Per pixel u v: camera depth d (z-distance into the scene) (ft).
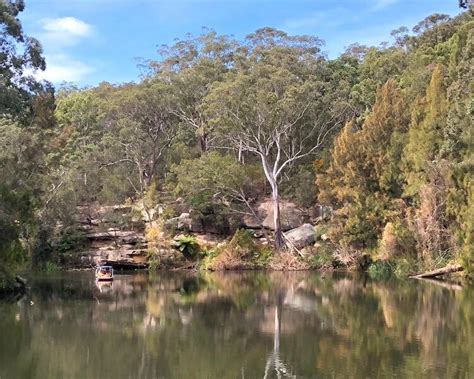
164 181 202.08
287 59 180.96
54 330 79.10
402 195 149.28
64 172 176.35
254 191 194.80
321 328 80.23
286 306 100.17
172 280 143.74
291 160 183.42
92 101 223.92
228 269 168.14
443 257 140.36
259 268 168.66
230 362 62.39
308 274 155.33
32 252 167.12
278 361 62.64
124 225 181.68
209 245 178.81
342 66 216.33
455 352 65.16
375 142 157.79
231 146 201.16
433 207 138.51
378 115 158.71
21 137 119.44
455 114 124.36
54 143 178.40
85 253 171.63
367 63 219.20
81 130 221.87
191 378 56.90
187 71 200.54
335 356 64.34
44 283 135.54
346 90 184.44
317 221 181.88
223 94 164.45
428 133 140.15
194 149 210.38
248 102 164.55
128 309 97.04
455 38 153.69
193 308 98.48
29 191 116.26
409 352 65.51
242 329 80.02
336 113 182.50
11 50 110.63
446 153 134.31
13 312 93.30
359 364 60.64
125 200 196.13
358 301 104.32
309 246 172.45
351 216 156.04
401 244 148.05
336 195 159.84
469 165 123.44
